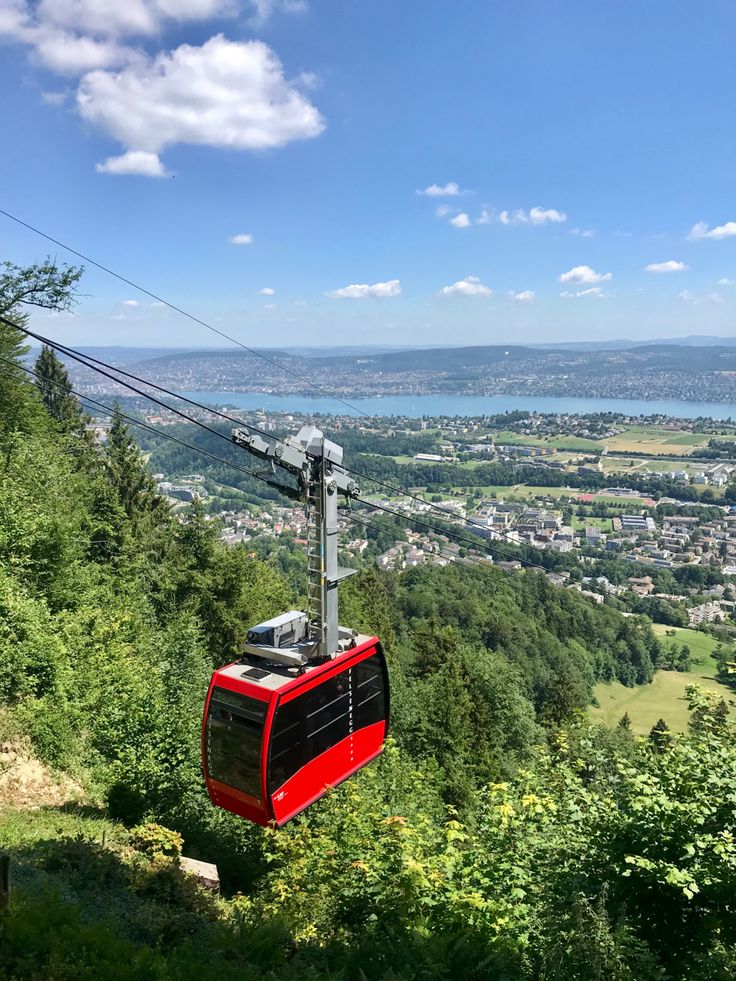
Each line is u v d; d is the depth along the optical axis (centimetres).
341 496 1322
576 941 756
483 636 8012
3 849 954
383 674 1425
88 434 5759
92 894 870
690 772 923
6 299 2702
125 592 3180
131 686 1812
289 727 1159
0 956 638
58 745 1478
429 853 1095
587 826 948
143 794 1332
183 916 888
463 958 793
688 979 741
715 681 8288
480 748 3550
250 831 1334
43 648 1655
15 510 2244
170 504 5378
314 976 749
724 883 802
